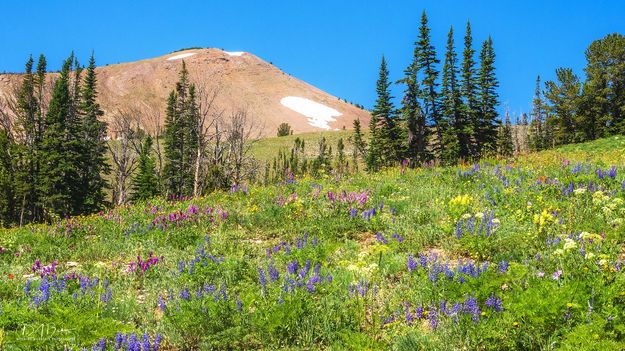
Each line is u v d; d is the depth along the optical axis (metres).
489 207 12.03
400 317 6.72
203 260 9.29
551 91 69.31
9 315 6.81
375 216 12.27
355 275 7.96
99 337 5.99
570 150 41.19
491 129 50.38
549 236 8.72
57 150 50.94
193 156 50.38
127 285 9.12
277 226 13.07
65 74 68.50
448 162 22.95
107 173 58.69
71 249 12.73
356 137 87.31
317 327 6.41
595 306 5.53
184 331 6.58
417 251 9.71
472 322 5.81
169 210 16.80
